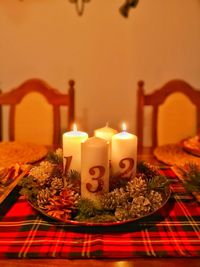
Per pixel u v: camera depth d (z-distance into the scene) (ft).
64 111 5.41
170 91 4.09
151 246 1.61
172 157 2.94
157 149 3.17
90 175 1.85
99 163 1.83
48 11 5.29
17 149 3.13
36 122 4.11
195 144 3.13
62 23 5.33
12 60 5.44
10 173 2.43
